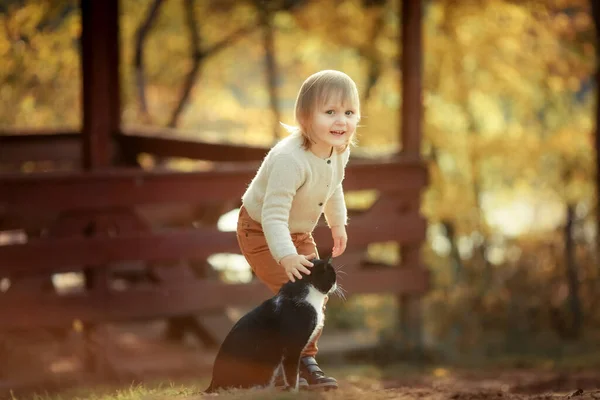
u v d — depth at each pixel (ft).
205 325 57.88
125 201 54.75
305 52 126.41
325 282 25.07
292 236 27.40
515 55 114.93
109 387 47.83
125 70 121.19
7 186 51.98
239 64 136.87
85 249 54.03
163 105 128.77
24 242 52.70
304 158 25.96
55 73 117.08
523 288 93.35
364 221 61.36
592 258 93.35
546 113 124.47
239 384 25.70
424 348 65.26
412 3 62.54
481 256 108.78
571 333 86.43
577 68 110.63
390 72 118.73
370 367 60.08
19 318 52.80
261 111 126.82
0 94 115.44
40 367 54.34
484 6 107.96
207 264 67.62
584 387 50.90
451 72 118.83
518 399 28.30
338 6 110.01
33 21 108.58
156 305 56.03
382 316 86.79
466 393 29.09
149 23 111.75
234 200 57.11
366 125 115.44
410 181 62.18
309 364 26.96
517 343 81.15
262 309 25.23
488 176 131.23
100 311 54.65
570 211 91.81
